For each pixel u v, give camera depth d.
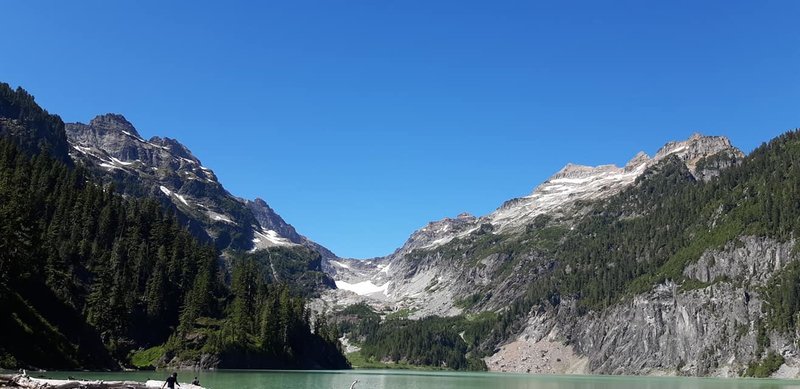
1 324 126.50
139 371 166.25
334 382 165.50
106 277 188.38
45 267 171.62
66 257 196.12
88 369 145.75
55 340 139.50
